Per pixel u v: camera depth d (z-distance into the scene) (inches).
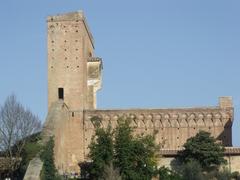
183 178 4190.5
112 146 4050.2
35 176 3762.3
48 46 5098.4
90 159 4530.0
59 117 4571.9
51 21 5118.1
